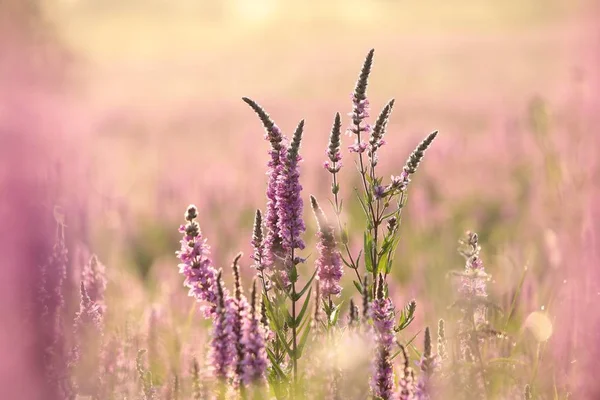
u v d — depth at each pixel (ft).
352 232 36.88
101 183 38.32
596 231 14.39
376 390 12.98
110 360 14.73
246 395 12.42
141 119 118.52
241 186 53.72
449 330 16.12
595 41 20.38
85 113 31.35
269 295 14.85
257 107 14.47
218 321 12.66
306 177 48.39
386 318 13.41
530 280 21.52
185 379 14.51
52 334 10.94
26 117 10.81
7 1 18.54
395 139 70.23
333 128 15.31
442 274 27.30
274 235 14.53
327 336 12.35
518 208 45.06
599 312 13.28
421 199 42.83
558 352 15.39
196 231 13.76
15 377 9.59
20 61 14.51
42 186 9.89
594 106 21.04
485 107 114.73
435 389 12.43
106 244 33.76
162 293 27.04
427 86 169.48
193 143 93.61
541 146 26.08
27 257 9.73
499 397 14.70
